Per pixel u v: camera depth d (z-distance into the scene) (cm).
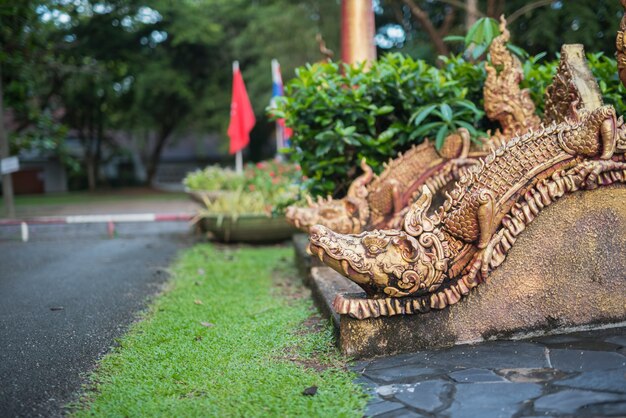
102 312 443
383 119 536
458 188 319
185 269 635
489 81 459
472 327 315
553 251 318
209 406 259
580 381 251
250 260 694
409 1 1191
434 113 481
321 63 560
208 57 2502
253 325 394
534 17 1233
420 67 513
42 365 322
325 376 287
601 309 321
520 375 263
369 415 239
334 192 554
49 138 1408
